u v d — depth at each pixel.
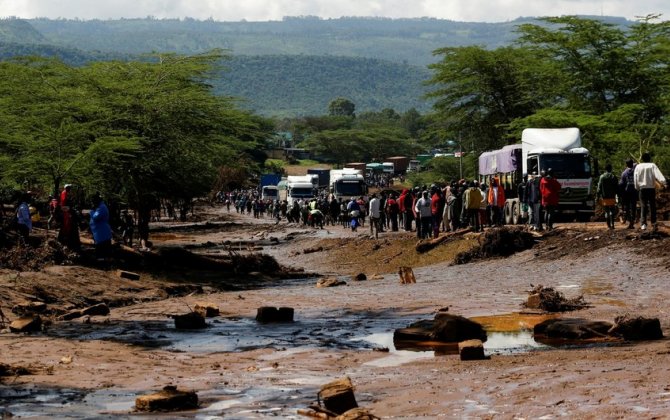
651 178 34.16
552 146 49.50
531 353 16.17
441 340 18.39
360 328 20.95
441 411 11.35
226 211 137.75
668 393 11.35
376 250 48.31
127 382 14.41
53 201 35.53
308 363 16.25
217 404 12.55
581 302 22.77
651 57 73.88
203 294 31.20
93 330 21.16
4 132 49.56
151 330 21.20
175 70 54.09
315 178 119.75
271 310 22.78
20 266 29.30
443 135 94.19
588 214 49.19
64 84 52.59
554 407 11.05
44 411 12.12
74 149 47.97
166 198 55.34
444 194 50.28
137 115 50.78
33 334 20.36
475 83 89.75
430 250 43.75
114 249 35.59
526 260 34.97
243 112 59.09
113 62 55.09
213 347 18.41
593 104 76.19
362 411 10.83
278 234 74.31
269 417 11.59
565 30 77.38
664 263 28.53
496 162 59.66
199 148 53.00
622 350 15.75
